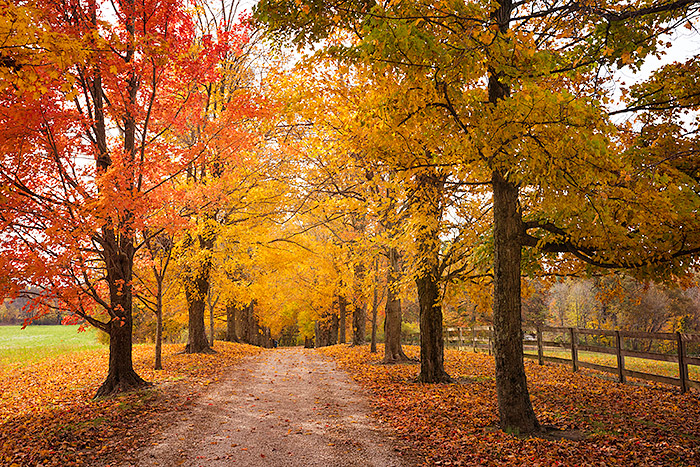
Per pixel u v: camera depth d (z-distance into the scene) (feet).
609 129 14.47
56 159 25.17
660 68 21.17
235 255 53.78
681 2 14.12
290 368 43.32
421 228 28.58
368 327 113.19
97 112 30.40
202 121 33.01
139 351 56.29
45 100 22.08
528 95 13.82
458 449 17.29
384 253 43.96
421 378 32.91
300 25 17.11
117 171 25.22
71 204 24.13
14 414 24.43
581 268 25.45
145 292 44.45
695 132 20.02
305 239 62.18
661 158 19.26
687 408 22.48
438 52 13.03
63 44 12.75
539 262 26.55
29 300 23.84
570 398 25.81
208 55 30.14
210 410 24.59
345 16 16.67
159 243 40.50
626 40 19.62
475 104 15.70
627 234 18.24
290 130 45.65
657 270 19.33
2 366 49.14
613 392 27.25
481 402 25.13
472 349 59.82
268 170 49.44
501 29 18.54
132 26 27.94
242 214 50.78
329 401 27.25
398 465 15.98
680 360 26.58
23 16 11.62
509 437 18.21
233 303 63.31
